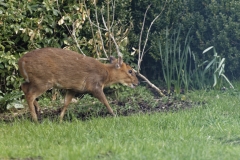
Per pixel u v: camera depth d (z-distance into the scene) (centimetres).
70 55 1195
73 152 805
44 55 1160
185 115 1134
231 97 1423
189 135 956
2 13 1268
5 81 1352
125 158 775
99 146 848
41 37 1360
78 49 1412
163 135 951
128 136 952
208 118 1115
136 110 1295
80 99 1418
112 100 1422
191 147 853
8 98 1293
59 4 1384
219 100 1367
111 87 1417
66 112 1279
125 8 1529
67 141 927
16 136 988
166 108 1313
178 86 1464
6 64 1291
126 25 1535
